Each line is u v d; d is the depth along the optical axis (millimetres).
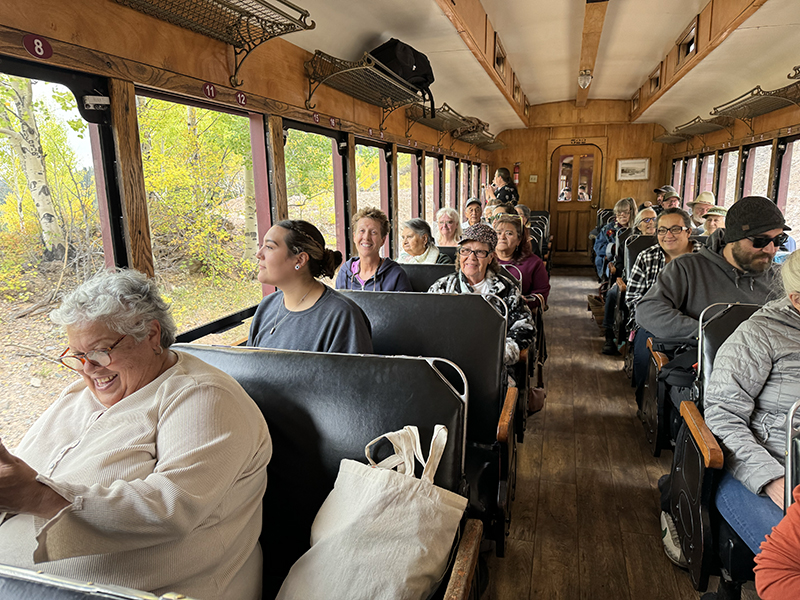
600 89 8992
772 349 1604
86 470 1062
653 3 4598
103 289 1150
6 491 882
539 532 2283
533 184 11188
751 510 1472
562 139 10836
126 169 2041
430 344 2232
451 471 1273
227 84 2623
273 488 1400
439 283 2984
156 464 1101
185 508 991
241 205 3059
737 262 2607
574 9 4711
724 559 1571
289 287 2010
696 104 7578
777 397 1595
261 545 1418
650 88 7789
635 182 10641
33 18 1658
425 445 1295
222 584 1106
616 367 4469
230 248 2979
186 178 2623
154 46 2148
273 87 3059
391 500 1154
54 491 924
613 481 2676
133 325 1155
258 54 2893
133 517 944
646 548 2168
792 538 969
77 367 1154
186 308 2645
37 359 1824
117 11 1970
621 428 3279
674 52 6059
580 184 10953
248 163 3086
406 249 4008
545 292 3975
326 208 4188
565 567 2066
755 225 2441
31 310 1819
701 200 5602
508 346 2637
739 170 6496
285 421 1402
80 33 1824
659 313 2719
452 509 1183
